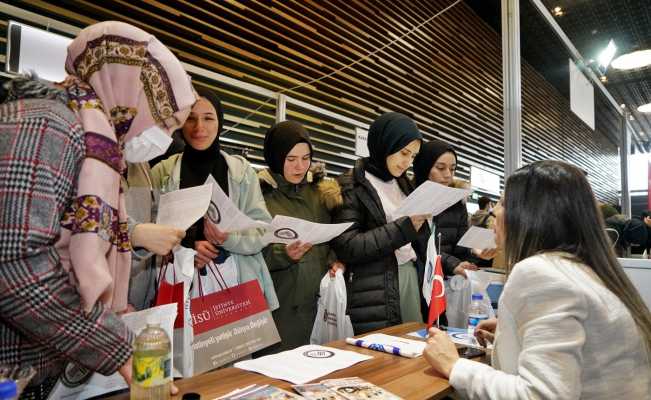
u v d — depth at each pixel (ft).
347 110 14.85
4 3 7.59
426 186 5.62
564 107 17.63
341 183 7.02
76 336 2.67
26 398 2.86
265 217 6.02
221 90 11.01
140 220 4.80
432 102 18.70
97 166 2.86
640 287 6.82
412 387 3.56
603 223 3.68
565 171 3.77
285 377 3.70
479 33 22.62
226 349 4.50
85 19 8.86
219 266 5.57
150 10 10.12
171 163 6.21
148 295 4.73
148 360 2.85
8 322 2.60
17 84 2.92
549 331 3.12
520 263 3.51
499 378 3.34
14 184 2.47
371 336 5.17
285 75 13.12
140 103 3.25
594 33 12.37
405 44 17.71
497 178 19.38
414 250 7.12
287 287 6.70
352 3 15.72
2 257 2.41
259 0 12.62
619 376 3.24
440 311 5.09
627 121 13.44
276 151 7.00
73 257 2.74
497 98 23.47
